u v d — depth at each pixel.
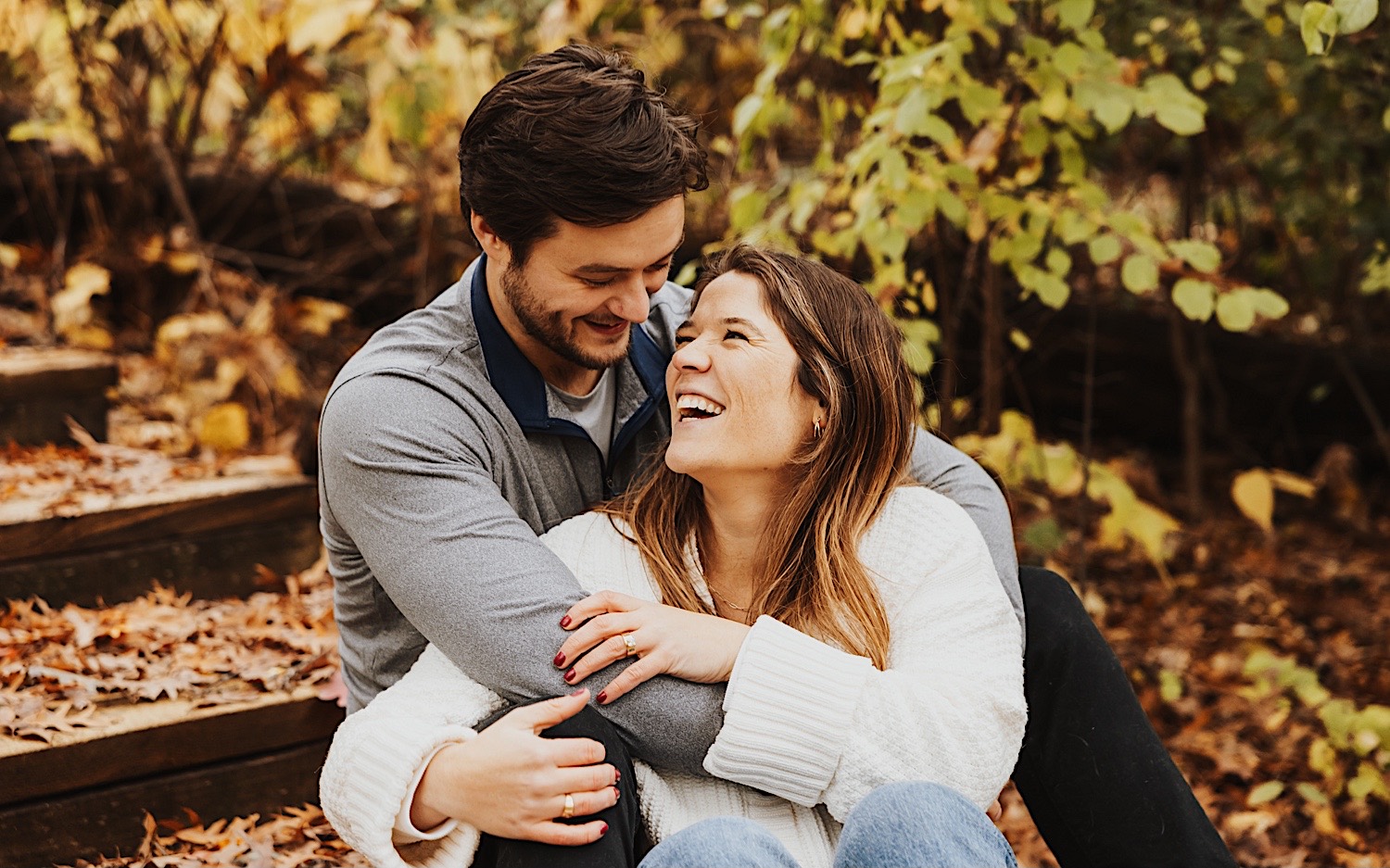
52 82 4.29
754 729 1.74
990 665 1.85
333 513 1.98
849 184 2.97
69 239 4.56
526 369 2.03
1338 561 4.27
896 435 1.97
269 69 4.16
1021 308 4.36
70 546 2.91
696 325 1.96
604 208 1.82
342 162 4.95
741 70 4.30
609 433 2.16
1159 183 5.30
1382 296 5.14
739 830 1.58
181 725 2.38
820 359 1.90
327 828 2.42
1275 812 2.94
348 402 1.93
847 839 1.61
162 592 2.98
